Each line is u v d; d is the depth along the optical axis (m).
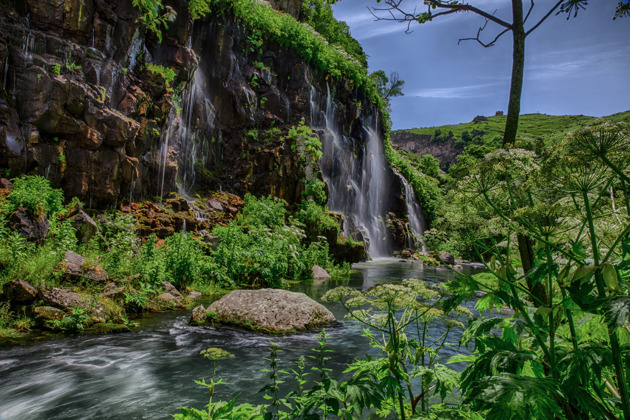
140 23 14.04
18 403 4.32
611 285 1.53
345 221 22.52
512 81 2.56
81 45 12.62
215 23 19.42
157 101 14.58
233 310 7.87
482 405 1.60
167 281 10.20
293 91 23.05
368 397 2.03
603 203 2.23
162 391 4.67
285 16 23.92
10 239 7.81
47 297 7.18
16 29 10.98
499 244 2.37
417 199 33.66
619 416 1.82
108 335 6.85
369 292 2.64
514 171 2.07
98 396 4.52
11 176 10.42
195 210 15.47
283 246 14.46
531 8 2.59
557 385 1.60
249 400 4.38
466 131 130.25
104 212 11.97
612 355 1.59
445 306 2.07
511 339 2.15
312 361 5.80
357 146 27.75
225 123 19.61
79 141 11.62
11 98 10.70
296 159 19.94
